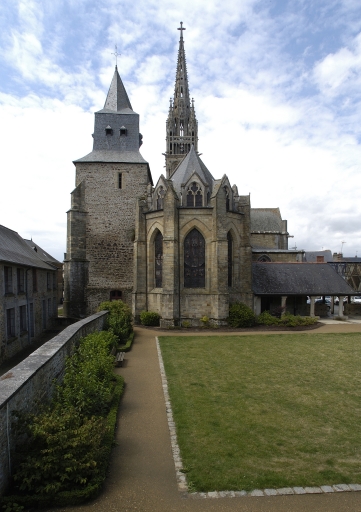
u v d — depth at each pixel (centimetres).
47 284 3209
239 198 3150
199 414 1127
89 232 3494
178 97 6200
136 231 3144
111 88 3966
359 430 1020
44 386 962
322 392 1338
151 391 1345
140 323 3044
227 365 1720
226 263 2850
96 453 746
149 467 824
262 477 782
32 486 681
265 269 3566
